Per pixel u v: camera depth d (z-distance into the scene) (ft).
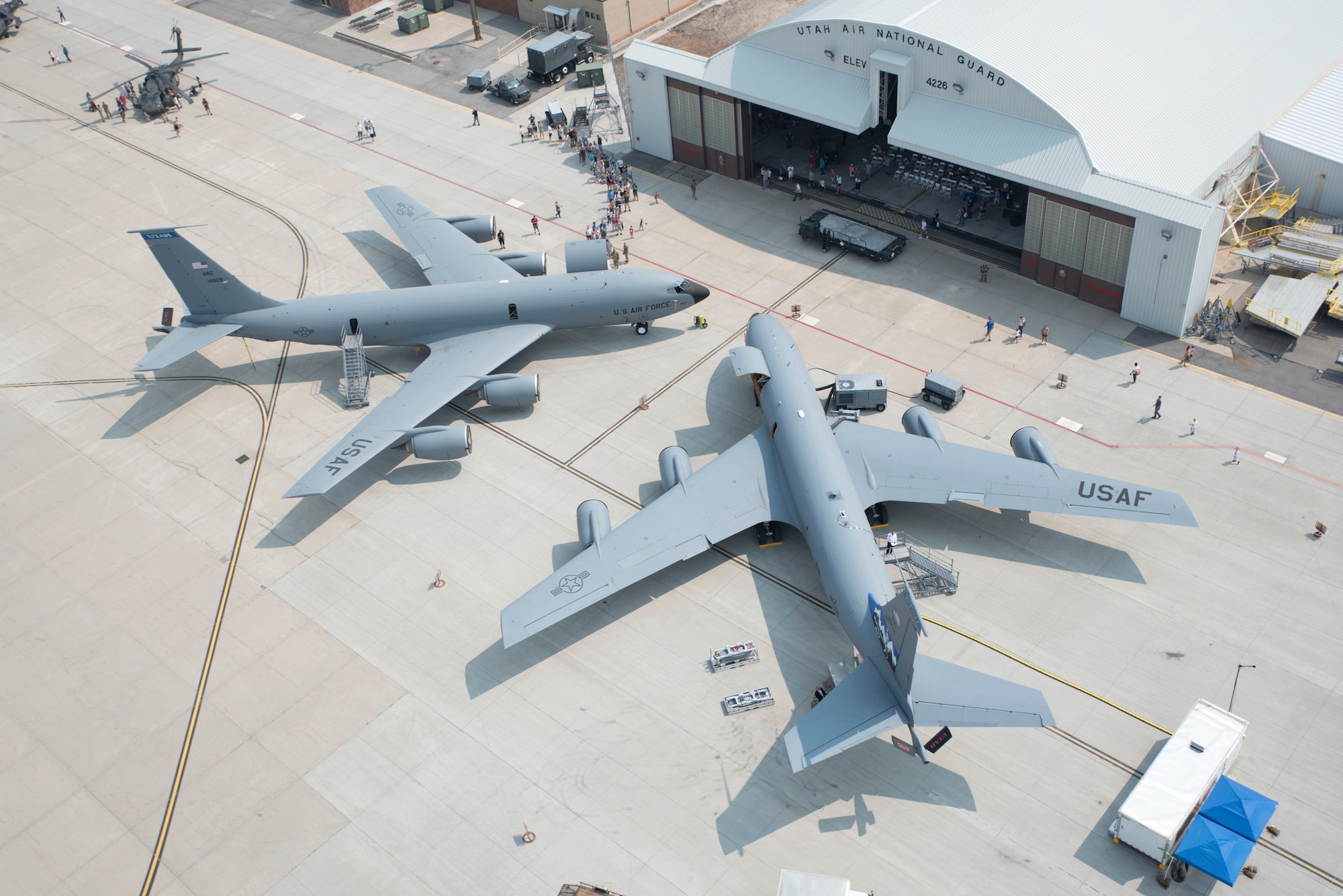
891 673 125.70
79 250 240.94
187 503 177.99
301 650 153.17
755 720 139.64
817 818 128.57
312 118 285.84
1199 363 189.06
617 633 152.15
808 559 161.48
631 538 154.61
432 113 284.82
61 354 212.02
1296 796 126.52
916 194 239.50
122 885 127.65
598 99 278.46
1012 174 198.29
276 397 198.18
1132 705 137.80
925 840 125.49
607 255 209.87
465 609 157.07
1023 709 118.73
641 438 183.93
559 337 208.13
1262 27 226.79
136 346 213.25
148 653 154.51
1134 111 200.64
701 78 237.86
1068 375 188.75
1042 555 158.30
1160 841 118.21
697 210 240.73
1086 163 191.42
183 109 293.64
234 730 143.54
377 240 238.48
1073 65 204.13
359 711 144.46
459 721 142.31
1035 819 126.93
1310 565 153.17
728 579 159.02
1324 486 164.86
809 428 161.07
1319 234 205.26
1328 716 134.72
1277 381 183.93
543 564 163.02
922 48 206.59
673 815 129.90
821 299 211.41
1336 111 211.41
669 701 142.82
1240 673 140.36
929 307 207.00
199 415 195.62
